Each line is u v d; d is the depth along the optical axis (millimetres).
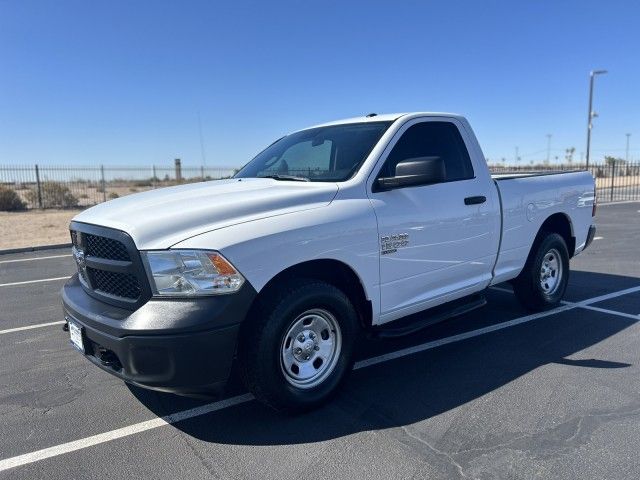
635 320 5816
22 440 3535
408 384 4262
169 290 3236
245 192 3932
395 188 4199
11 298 7699
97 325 3406
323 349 3891
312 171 4480
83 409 3975
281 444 3398
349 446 3344
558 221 6367
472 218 4863
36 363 4969
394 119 4625
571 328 5570
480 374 4426
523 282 5914
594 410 3727
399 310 4344
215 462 3215
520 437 3391
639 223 15383
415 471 3051
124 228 3387
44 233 15828
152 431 3615
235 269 3283
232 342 3305
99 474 3123
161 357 3178
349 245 3848
